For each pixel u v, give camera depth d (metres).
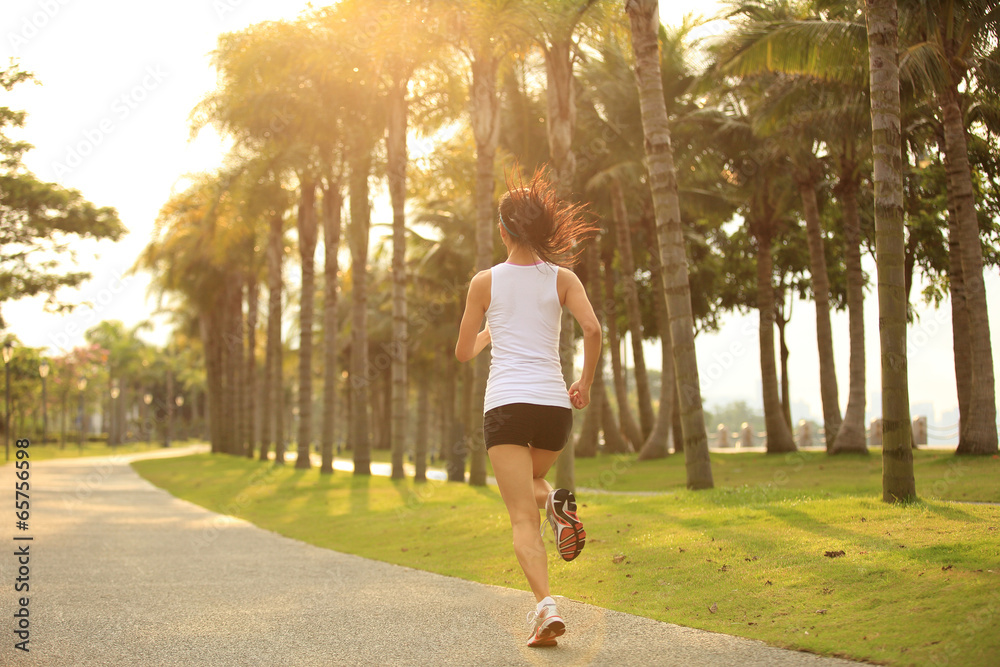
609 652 3.41
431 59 17.97
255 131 23.81
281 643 3.81
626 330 34.25
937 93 13.74
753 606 4.17
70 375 61.59
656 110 10.50
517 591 5.19
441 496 14.09
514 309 3.50
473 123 15.77
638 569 5.49
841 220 25.47
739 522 6.84
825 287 20.36
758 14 16.94
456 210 30.48
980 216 17.36
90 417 94.75
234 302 40.91
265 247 36.88
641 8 10.60
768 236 23.03
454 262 31.66
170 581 5.91
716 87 20.02
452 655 3.48
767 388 22.89
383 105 20.81
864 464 15.70
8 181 18.06
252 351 39.69
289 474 23.06
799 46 13.71
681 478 16.39
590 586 5.17
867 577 4.36
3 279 19.17
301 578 6.05
